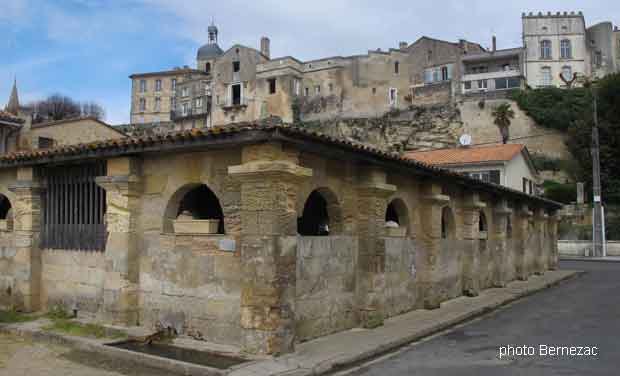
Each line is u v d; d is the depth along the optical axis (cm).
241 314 950
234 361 898
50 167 1309
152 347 995
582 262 3662
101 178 1139
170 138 973
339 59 6631
